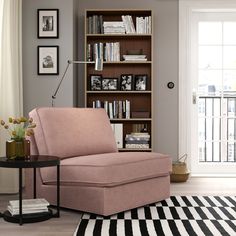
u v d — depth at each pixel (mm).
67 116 4328
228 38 5988
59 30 5402
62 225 3533
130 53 5629
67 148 4152
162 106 5871
